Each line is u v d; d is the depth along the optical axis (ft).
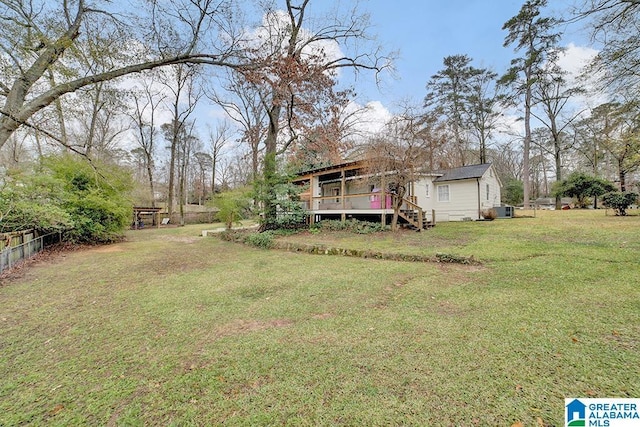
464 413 6.38
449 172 57.21
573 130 75.05
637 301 12.26
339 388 7.39
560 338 9.48
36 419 6.56
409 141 34.88
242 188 49.96
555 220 39.50
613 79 24.66
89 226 36.91
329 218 51.49
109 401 7.15
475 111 80.02
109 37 20.97
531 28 62.23
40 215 27.22
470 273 18.58
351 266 22.17
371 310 12.87
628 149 45.73
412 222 39.93
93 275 20.92
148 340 10.48
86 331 11.34
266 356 9.11
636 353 8.45
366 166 39.40
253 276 19.94
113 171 39.70
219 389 7.53
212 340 10.36
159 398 7.22
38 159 36.01
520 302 12.88
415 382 7.52
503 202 81.20
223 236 43.57
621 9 21.16
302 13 41.24
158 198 113.70
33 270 22.70
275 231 41.65
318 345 9.73
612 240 24.03
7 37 18.02
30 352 9.70
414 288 15.89
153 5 20.99
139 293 16.34
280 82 28.07
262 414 6.57
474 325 10.80
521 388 7.13
